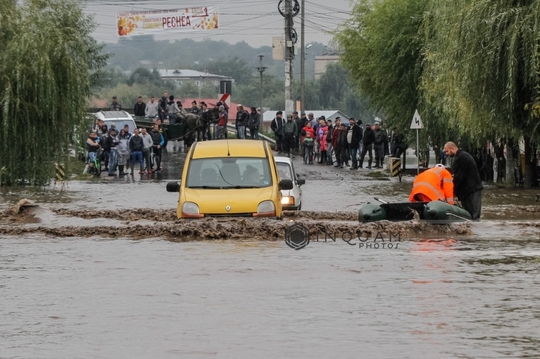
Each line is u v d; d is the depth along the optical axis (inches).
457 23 1873.8
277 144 3531.0
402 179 2667.3
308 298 813.9
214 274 934.4
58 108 2391.7
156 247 1130.0
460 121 2130.9
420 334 685.3
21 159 2383.1
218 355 634.2
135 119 3636.8
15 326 719.7
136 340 674.8
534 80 1817.2
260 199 1242.0
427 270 952.3
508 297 813.2
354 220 1448.1
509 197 1941.4
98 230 1277.1
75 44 2461.9
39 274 946.7
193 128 3496.6
